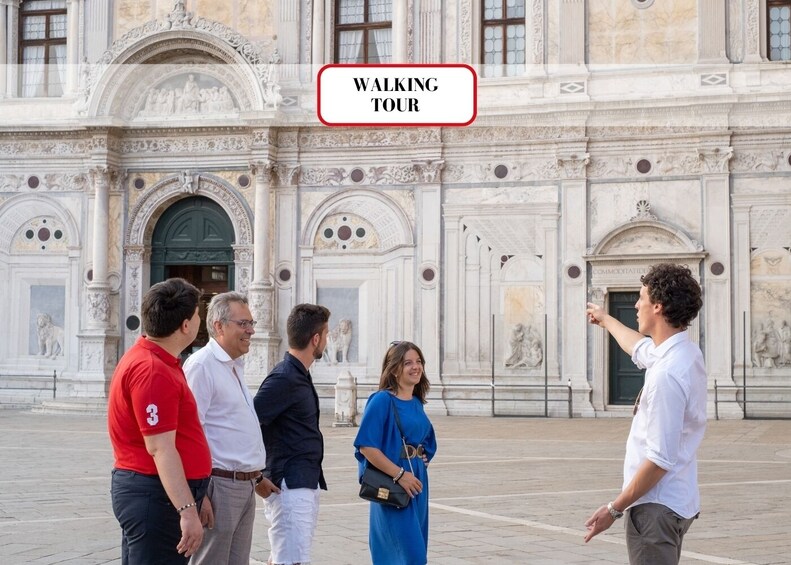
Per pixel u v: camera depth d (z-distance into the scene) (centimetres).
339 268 3325
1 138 3541
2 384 3509
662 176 3083
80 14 3553
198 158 3428
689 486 587
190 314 644
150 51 3409
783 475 1706
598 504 1390
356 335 3312
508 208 3188
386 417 775
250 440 729
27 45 3616
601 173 3131
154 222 3484
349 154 3325
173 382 622
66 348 3478
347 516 1300
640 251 3097
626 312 3112
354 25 3419
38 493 1502
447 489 1547
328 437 2425
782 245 3000
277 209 3366
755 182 3022
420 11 3312
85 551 1060
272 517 793
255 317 3288
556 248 3150
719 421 2886
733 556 1028
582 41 3186
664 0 3136
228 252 3438
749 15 3083
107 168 3416
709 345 3019
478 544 1102
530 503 1402
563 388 3106
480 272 3206
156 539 620
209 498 689
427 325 3231
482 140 3219
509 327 3173
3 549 1067
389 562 757
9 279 3538
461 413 3178
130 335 3438
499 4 3294
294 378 793
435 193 3247
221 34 3344
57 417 3084
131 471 625
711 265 3031
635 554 587
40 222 3525
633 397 3105
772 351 2983
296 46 3388
